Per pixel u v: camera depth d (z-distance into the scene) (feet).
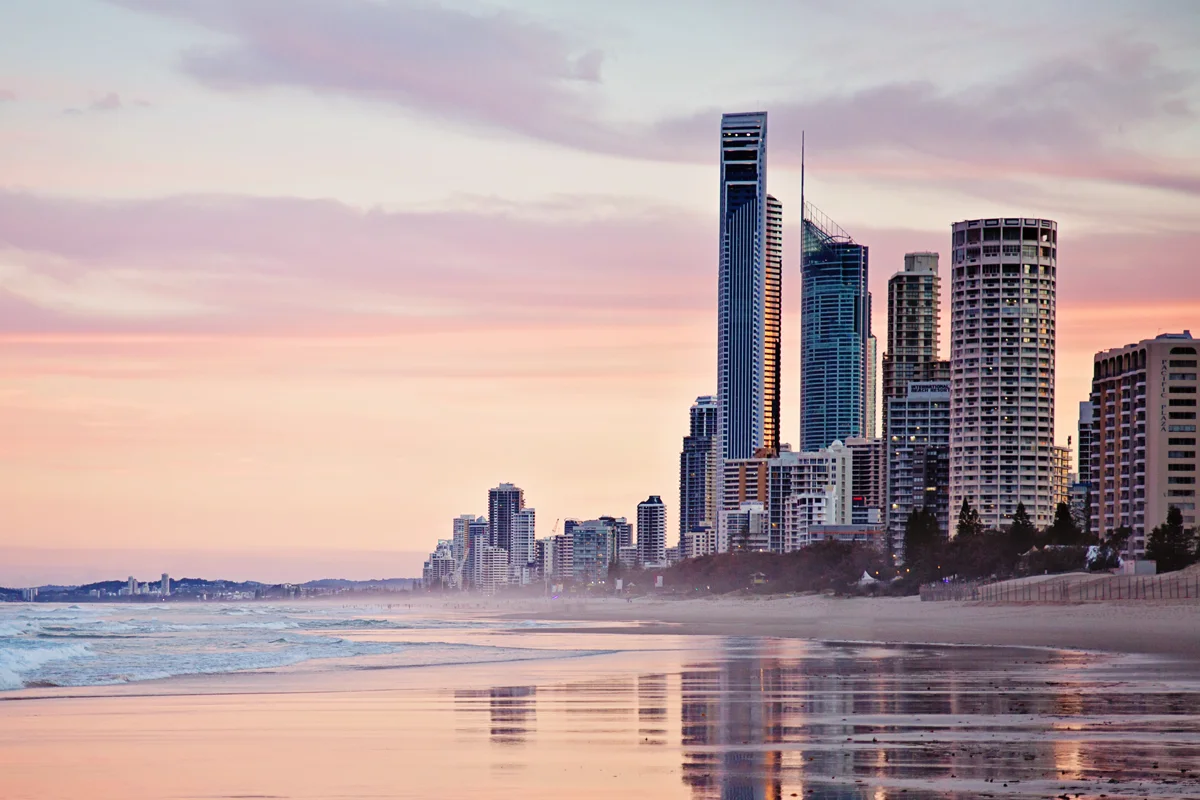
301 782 94.84
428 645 357.00
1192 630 372.99
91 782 95.66
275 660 278.46
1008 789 87.97
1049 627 415.85
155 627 602.85
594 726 131.44
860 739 116.47
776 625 540.93
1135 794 85.66
